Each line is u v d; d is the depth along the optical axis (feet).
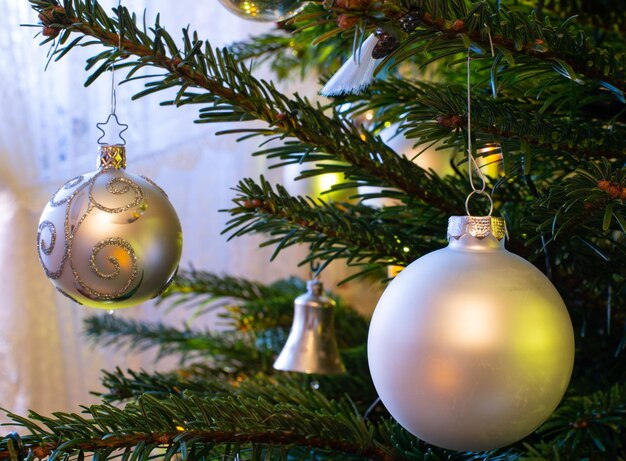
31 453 1.26
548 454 1.37
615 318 1.64
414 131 1.34
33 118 3.08
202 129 3.48
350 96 1.69
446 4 1.19
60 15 1.34
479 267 1.15
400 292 1.16
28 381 3.12
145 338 2.65
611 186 1.20
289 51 2.50
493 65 1.20
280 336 2.57
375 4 1.09
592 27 1.82
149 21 3.19
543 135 1.36
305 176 1.55
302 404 1.57
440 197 1.57
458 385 1.11
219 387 1.73
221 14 3.40
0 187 3.04
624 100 1.32
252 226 1.57
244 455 1.43
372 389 1.90
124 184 1.44
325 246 1.57
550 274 1.39
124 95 3.26
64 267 1.42
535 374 1.12
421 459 1.41
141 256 1.43
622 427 1.52
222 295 2.73
